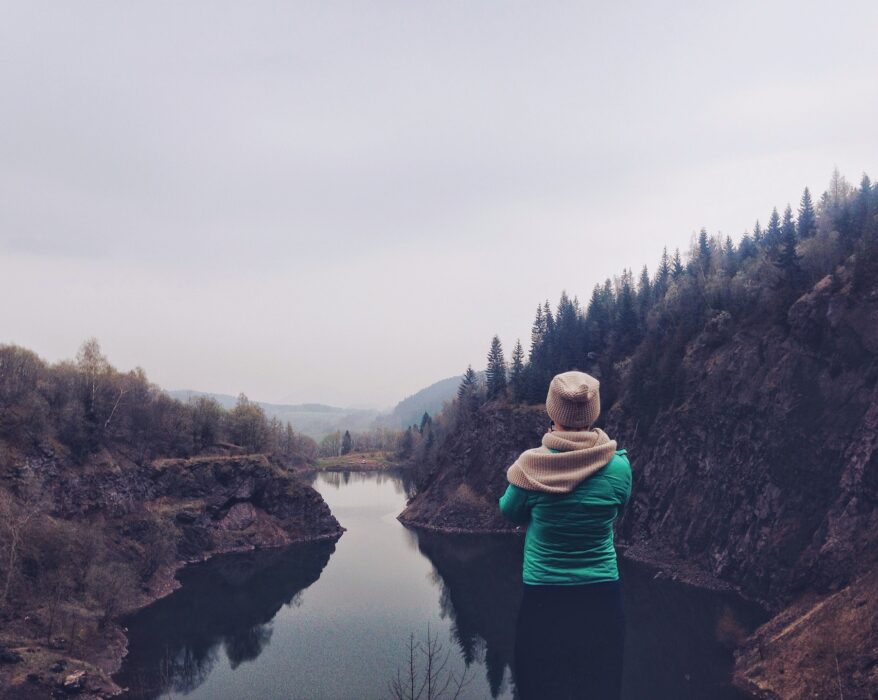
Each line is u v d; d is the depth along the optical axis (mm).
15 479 88062
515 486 5062
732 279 125438
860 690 46969
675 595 82500
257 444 150500
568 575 4934
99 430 111188
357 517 158500
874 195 122188
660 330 135875
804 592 67688
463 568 106125
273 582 96875
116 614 76125
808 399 85938
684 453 106250
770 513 84250
